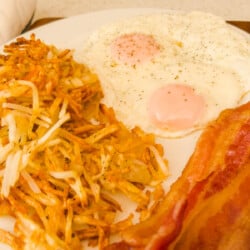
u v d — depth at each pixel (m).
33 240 0.27
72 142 0.30
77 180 0.28
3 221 0.29
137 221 0.29
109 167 0.30
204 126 0.34
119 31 0.40
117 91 0.36
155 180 0.30
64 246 0.27
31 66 0.32
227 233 0.23
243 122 0.28
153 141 0.32
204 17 0.40
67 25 0.42
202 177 0.25
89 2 0.48
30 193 0.28
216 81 0.36
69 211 0.28
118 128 0.32
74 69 0.35
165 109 0.34
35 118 0.31
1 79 0.32
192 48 0.39
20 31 0.42
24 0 0.41
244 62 0.36
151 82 0.36
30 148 0.29
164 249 0.22
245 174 0.25
